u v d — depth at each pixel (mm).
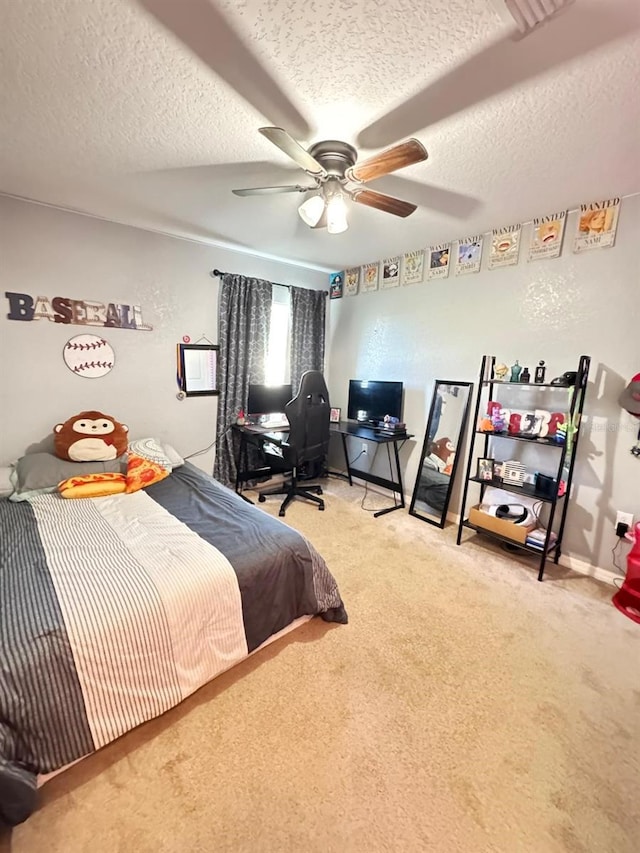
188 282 3234
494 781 1222
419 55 1197
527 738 1367
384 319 3727
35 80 1341
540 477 2557
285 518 3215
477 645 1812
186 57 1232
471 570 2471
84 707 1196
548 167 1846
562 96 1352
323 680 1592
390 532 3008
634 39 1098
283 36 1144
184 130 1642
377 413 3746
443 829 1093
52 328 2641
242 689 1540
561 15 1024
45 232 2535
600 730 1404
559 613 2061
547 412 2537
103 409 2926
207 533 1858
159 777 1209
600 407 2352
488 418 2746
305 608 1825
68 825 1077
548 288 2533
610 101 1363
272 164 1932
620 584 2318
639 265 2154
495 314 2842
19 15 1075
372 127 1571
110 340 2895
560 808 1150
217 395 3547
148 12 1066
